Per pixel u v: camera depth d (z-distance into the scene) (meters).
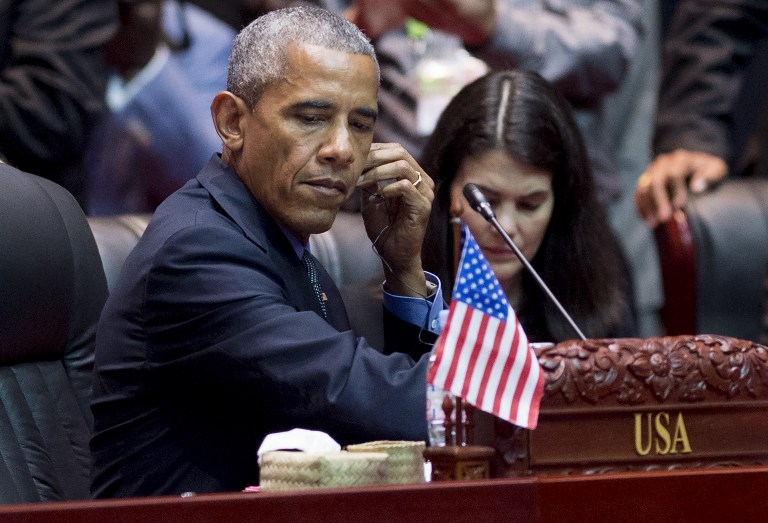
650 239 16.91
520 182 11.10
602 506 6.72
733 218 15.06
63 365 9.91
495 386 6.97
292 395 8.35
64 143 14.25
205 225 8.74
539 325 11.77
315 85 8.63
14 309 9.28
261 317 8.48
